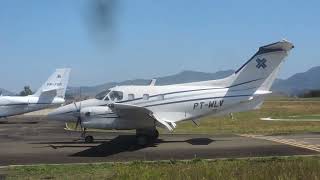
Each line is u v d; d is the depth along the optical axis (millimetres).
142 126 24000
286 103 101000
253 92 25781
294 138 26031
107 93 25609
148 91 25562
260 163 15758
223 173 11555
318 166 11664
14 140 26828
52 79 50750
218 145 23281
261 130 31672
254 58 25938
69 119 25766
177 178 11484
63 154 20812
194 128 34969
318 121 41469
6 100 48594
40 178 14727
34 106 49281
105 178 14219
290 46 25484
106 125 24109
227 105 25781
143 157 19672
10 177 14953
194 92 25734
